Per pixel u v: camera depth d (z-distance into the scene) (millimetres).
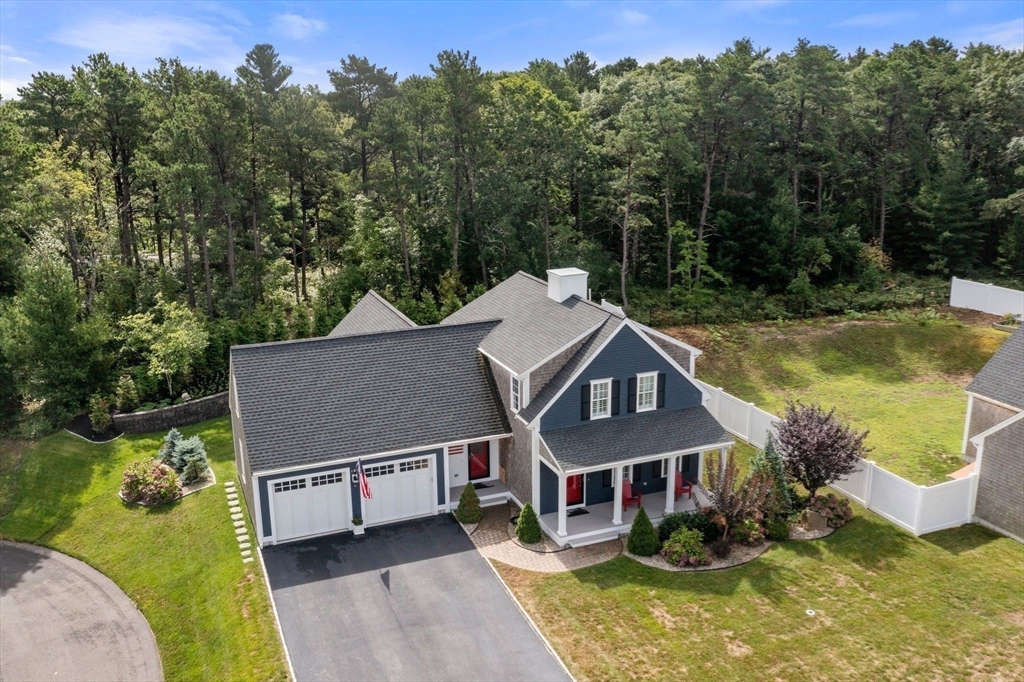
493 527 25562
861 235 57781
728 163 53125
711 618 20078
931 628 19281
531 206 53000
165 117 47062
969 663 17938
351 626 20188
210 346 39312
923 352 41656
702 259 49969
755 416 31766
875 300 48031
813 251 50812
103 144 47844
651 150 45969
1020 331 29500
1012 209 52188
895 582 21359
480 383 28312
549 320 28328
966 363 40188
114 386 35906
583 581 22078
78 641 20484
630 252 56406
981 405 28922
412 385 27438
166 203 42719
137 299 43250
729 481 23453
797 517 24484
